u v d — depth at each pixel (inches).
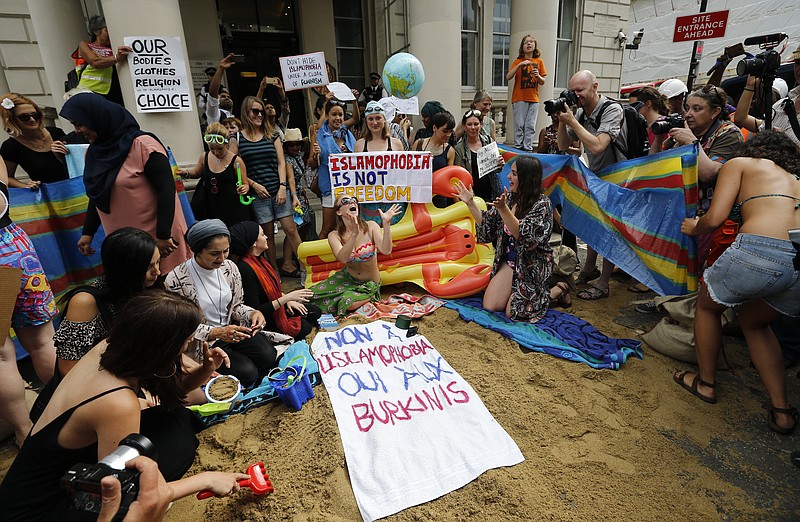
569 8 416.5
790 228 85.7
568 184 165.2
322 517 74.5
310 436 92.4
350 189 167.5
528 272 139.6
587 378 113.9
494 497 77.5
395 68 198.4
